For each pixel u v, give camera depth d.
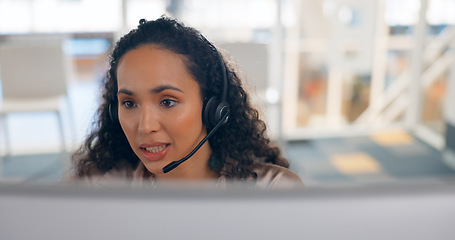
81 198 0.28
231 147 0.66
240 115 0.68
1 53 2.71
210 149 0.65
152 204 0.28
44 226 0.28
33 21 3.41
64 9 3.53
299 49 3.29
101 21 3.59
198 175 0.64
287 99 3.35
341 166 2.79
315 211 0.28
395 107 3.47
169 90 0.52
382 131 3.41
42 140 2.99
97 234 0.28
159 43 0.54
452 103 2.95
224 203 0.28
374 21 3.30
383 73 3.42
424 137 3.29
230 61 0.67
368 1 3.25
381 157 2.96
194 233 0.28
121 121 0.55
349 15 3.28
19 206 0.29
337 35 3.30
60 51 2.78
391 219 0.28
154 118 0.52
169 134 0.54
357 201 0.28
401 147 3.12
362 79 3.41
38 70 2.76
